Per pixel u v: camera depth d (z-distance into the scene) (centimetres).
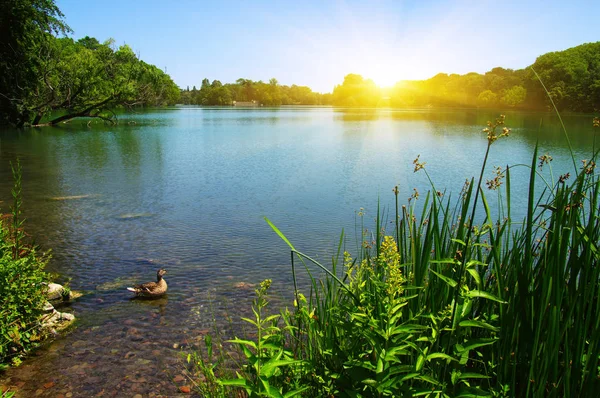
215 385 400
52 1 3962
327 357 318
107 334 606
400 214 1300
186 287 772
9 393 423
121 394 471
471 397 239
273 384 293
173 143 3588
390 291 250
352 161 2530
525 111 10675
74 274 836
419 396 259
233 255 943
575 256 267
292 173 2122
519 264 279
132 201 1512
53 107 4697
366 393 262
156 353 555
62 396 470
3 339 538
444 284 299
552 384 247
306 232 1120
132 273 842
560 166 2238
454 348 253
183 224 1207
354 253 943
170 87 13350
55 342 585
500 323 278
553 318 242
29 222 1216
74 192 1659
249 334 597
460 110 13638
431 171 2148
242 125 6303
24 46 3919
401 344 257
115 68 4944
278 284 779
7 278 557
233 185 1819
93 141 3603
